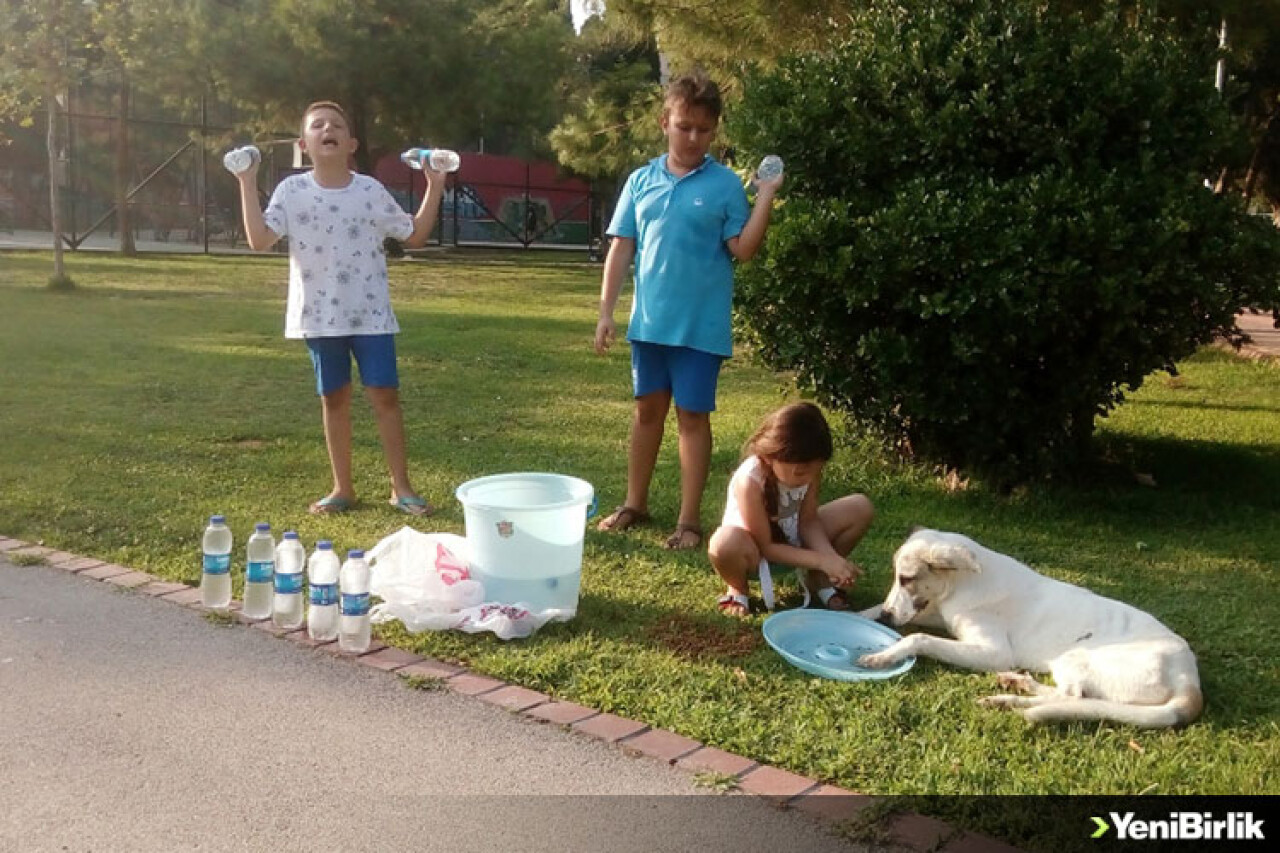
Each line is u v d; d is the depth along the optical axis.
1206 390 9.40
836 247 5.36
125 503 5.40
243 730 3.16
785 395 7.30
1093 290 5.11
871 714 3.26
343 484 5.43
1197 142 5.54
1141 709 3.19
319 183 5.30
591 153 20.00
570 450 6.84
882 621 3.93
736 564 4.08
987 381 5.41
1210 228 5.28
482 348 11.12
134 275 17.80
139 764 2.96
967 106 5.45
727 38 10.20
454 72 25.47
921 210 5.29
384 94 24.88
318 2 23.22
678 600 4.25
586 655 3.69
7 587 4.29
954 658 3.60
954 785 2.84
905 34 5.82
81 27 15.30
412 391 8.74
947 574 3.77
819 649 3.77
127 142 22.53
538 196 37.78
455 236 31.95
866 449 6.48
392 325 5.39
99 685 3.44
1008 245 5.06
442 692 3.42
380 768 2.96
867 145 5.60
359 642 3.72
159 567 4.52
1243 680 3.57
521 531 3.93
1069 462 5.92
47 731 3.12
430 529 5.12
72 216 23.27
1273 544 5.12
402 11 24.73
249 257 23.33
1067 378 5.50
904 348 5.29
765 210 4.71
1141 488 6.07
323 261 5.21
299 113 24.64
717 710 3.27
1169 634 3.45
